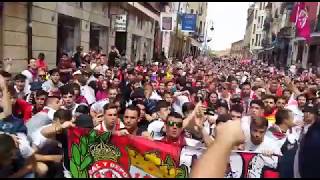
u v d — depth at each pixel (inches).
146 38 1238.9
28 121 193.8
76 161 162.9
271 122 255.1
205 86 453.4
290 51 1627.7
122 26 671.8
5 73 257.1
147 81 406.3
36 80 339.3
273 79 528.4
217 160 45.4
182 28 1489.9
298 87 454.9
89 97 313.9
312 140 47.4
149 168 161.9
